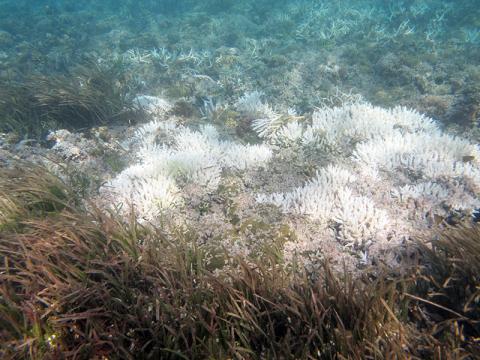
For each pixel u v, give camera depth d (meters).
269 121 1.44
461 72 2.05
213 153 1.26
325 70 2.10
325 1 4.26
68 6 5.30
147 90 2.19
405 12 3.56
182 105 1.65
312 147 1.25
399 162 1.13
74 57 3.04
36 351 0.64
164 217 0.97
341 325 0.64
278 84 1.99
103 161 1.33
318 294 0.70
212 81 2.15
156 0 5.50
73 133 1.51
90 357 0.65
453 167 1.09
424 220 0.93
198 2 5.01
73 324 0.67
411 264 0.81
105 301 0.69
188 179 1.11
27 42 3.50
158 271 0.74
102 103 1.64
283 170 1.15
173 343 0.66
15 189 0.97
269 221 0.94
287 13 3.97
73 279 0.71
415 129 1.37
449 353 0.64
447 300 0.75
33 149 1.37
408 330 0.70
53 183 1.05
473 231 0.80
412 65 2.11
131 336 0.68
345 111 1.44
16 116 1.62
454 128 1.55
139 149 1.38
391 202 1.00
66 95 1.61
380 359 0.63
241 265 0.73
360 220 0.91
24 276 0.74
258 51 2.58
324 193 0.98
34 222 0.83
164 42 3.17
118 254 0.75
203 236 0.92
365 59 2.28
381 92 1.89
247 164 1.18
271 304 0.70
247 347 0.65
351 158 1.18
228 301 0.69
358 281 0.72
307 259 0.85
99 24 4.22
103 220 0.85
